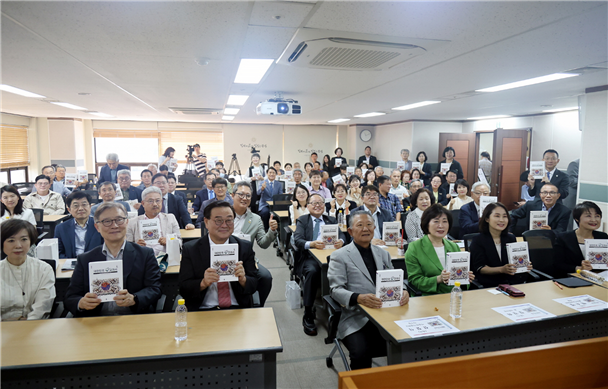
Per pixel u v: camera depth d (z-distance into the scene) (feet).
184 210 14.78
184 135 41.83
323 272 10.62
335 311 7.63
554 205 13.61
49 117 34.22
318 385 8.03
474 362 4.70
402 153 29.27
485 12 7.04
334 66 11.37
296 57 10.28
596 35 8.54
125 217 7.33
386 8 6.81
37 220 14.82
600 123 15.61
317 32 8.15
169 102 21.40
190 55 10.12
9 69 12.12
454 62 11.10
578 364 5.09
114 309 7.20
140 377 5.38
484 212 9.49
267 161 42.04
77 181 22.39
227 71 12.27
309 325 10.52
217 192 14.69
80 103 22.15
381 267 8.23
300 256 12.11
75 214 10.41
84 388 5.31
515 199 28.53
